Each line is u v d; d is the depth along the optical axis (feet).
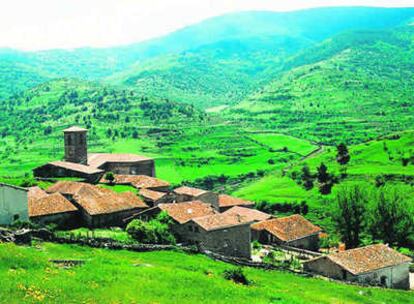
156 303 110.11
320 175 597.11
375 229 348.38
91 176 388.16
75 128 437.99
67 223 280.10
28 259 129.59
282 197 583.99
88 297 106.63
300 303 133.59
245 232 281.13
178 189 385.29
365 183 570.46
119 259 162.30
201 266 173.99
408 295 203.62
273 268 216.54
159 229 241.35
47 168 404.36
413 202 459.32
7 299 95.66
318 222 497.05
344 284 209.87
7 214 240.32
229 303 120.37
